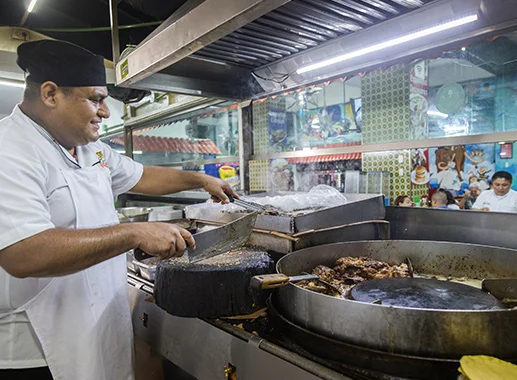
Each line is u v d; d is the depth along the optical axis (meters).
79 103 1.19
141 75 1.77
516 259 1.36
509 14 1.39
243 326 1.19
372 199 1.83
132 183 1.70
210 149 3.68
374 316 0.92
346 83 2.64
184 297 1.25
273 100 2.96
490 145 1.87
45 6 3.36
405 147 2.18
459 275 1.51
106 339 1.37
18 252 0.98
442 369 0.85
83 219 1.30
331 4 1.37
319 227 1.59
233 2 1.09
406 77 2.12
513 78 1.86
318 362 0.96
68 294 1.27
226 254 1.46
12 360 1.24
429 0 1.36
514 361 0.86
